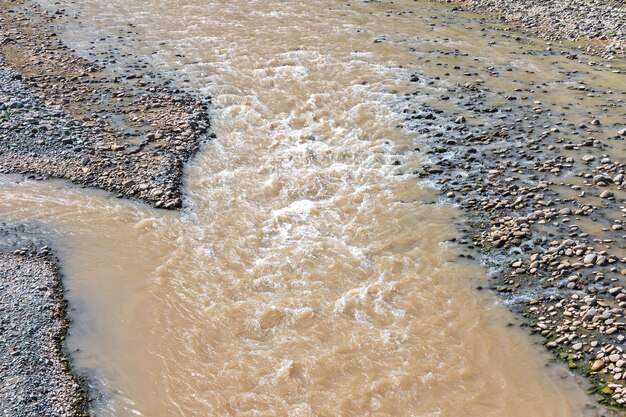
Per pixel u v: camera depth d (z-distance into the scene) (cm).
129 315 1484
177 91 2419
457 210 1811
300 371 1350
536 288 1527
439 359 1368
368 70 2570
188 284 1578
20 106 2234
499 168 1975
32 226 1745
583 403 1252
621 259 1581
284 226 1775
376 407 1270
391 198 1870
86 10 3228
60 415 1226
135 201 1856
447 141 2111
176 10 3219
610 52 2752
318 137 2155
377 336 1427
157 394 1299
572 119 2220
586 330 1397
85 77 2509
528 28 3020
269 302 1527
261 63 2627
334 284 1577
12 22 3039
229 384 1325
